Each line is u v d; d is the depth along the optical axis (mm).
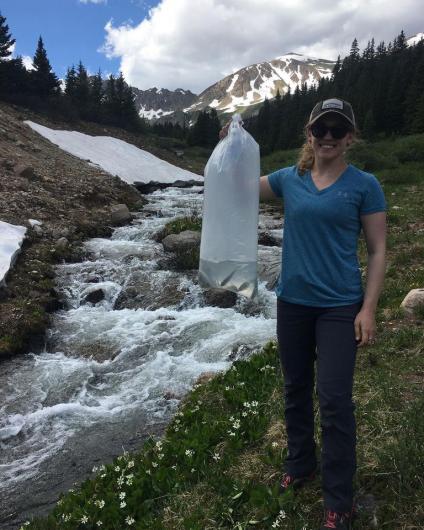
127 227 14016
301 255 2475
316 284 2438
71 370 6445
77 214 13891
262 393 4359
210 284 2842
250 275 2748
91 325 7793
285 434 3580
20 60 36562
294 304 2547
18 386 6047
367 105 54500
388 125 51469
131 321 7930
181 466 3502
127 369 6500
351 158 25578
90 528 3115
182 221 13211
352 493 2490
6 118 24203
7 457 4777
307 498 2857
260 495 2893
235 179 2701
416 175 21672
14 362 6637
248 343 6777
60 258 10469
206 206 2811
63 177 17312
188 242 10844
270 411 3986
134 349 6961
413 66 63844
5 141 19484
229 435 3711
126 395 5871
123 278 9461
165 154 38438
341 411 2346
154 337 7285
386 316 5957
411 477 2801
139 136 42000
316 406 3811
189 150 49531
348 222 2385
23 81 35531
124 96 46094
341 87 75375
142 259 10461
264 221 14516
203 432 3842
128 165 28094
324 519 2514
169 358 6695
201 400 4684
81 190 16125
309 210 2414
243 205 2711
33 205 13094
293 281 2518
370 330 2359
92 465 4516
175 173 31375
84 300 8773
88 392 5977
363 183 2369
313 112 2453
